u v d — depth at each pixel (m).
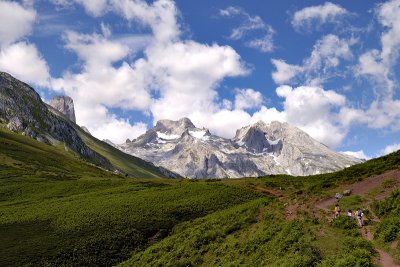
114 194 102.00
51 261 59.88
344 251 30.14
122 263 56.62
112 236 67.31
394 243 30.30
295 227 38.72
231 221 53.12
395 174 49.53
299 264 29.59
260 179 117.88
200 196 89.44
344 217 38.19
